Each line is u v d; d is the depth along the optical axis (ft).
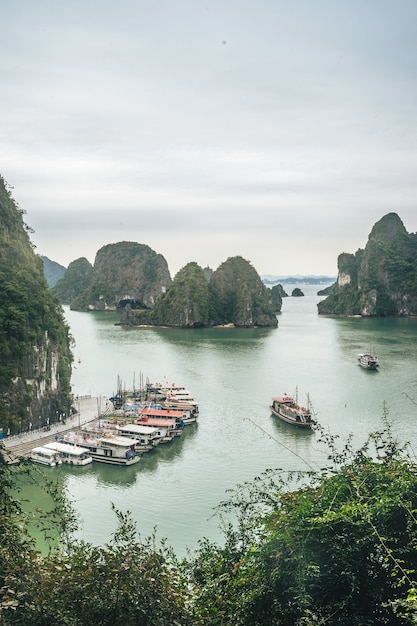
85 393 309.22
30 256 290.56
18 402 217.97
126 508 151.02
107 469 185.47
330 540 46.73
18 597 41.04
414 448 189.16
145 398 291.58
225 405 269.44
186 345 489.67
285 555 46.55
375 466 54.70
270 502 57.36
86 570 44.16
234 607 45.85
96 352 448.24
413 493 48.44
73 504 153.58
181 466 185.98
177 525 139.33
